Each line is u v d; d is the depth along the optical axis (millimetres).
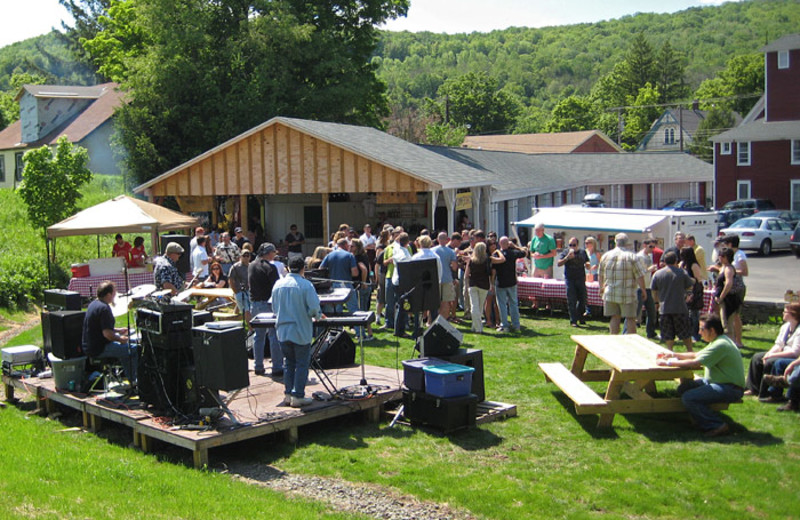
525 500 6613
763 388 9461
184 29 31359
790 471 7141
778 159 43812
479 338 13484
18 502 6043
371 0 37000
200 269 16797
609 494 6684
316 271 13133
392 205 27500
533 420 8867
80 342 9250
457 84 89750
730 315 12445
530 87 156125
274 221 29078
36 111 38312
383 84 40031
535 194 31000
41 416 9789
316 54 33688
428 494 6766
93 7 59812
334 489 6969
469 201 23344
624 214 17219
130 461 7559
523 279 16391
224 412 7895
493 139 67125
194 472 7285
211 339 7672
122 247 18812
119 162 32531
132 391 8945
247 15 34000
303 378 8453
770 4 155000
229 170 23844
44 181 22484
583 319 14922
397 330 13398
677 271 11180
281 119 22641
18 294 18562
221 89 32750
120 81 38250
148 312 8117
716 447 7859
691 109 90875
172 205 31719
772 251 32750
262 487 7012
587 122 96438
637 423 8750
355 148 21828
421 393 8578
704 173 47875
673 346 12305
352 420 9047
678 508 6418
